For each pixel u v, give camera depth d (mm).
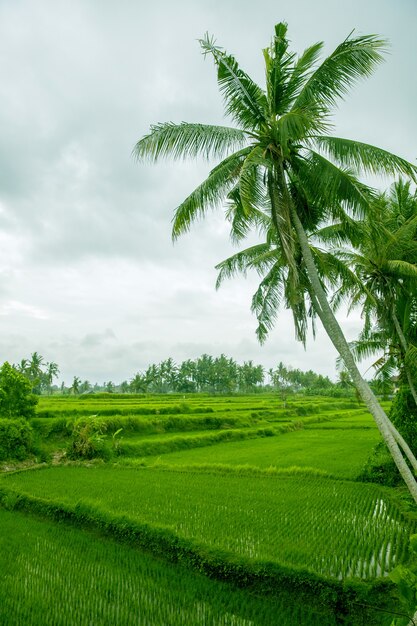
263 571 7504
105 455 21453
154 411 38375
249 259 13992
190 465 18797
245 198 8086
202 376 113125
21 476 16984
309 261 9586
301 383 132375
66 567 8406
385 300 14062
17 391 22281
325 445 28016
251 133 9711
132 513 11422
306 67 9508
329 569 7914
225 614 6676
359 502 12781
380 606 6633
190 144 9570
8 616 6543
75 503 11828
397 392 15961
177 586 7613
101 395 63656
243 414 41156
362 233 10758
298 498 13258
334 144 9477
